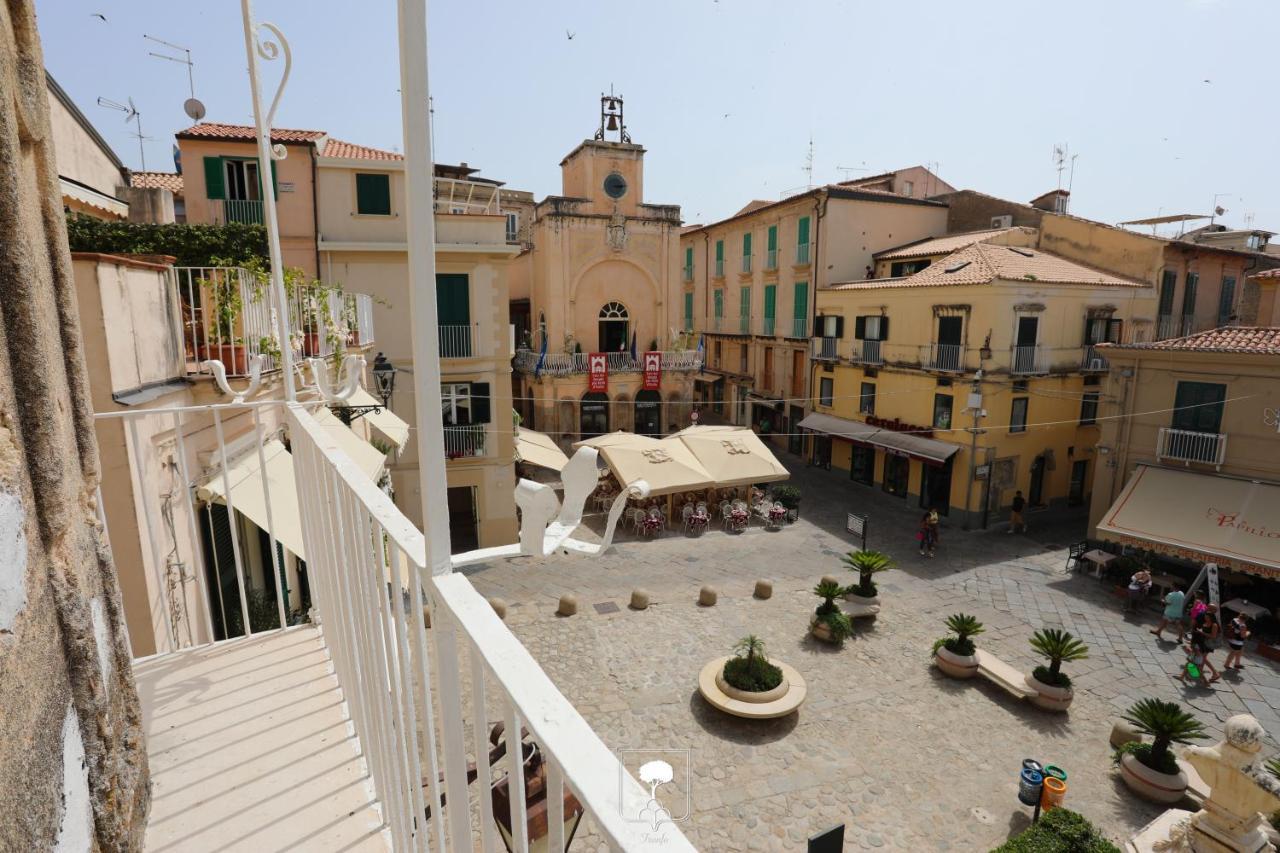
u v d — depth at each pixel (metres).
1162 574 18.30
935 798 10.33
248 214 18.38
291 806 2.51
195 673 3.44
